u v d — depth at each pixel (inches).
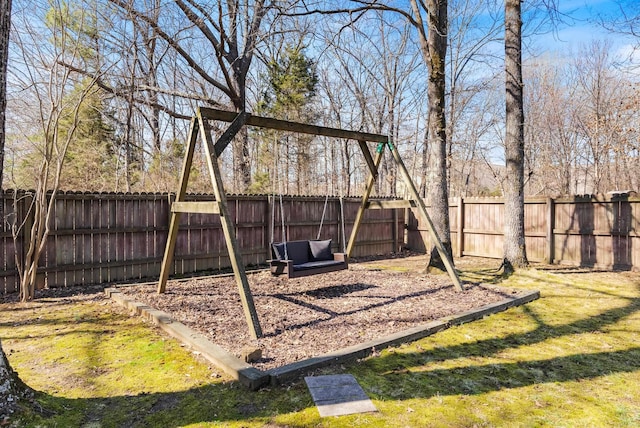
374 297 220.2
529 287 256.1
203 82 575.8
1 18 98.0
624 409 103.0
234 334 154.1
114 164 519.5
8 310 198.1
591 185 771.4
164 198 295.9
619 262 315.6
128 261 278.1
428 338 158.2
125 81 390.9
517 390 113.8
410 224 473.7
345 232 412.2
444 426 93.9
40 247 222.5
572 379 121.7
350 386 114.0
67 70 229.1
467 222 422.6
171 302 204.1
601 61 684.1
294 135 659.4
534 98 791.1
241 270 156.5
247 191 541.6
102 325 173.2
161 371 125.2
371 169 280.7
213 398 107.0
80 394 110.3
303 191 746.8
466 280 271.9
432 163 296.8
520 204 299.1
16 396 96.7
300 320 174.1
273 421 95.3
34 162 325.4
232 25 431.5
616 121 522.3
